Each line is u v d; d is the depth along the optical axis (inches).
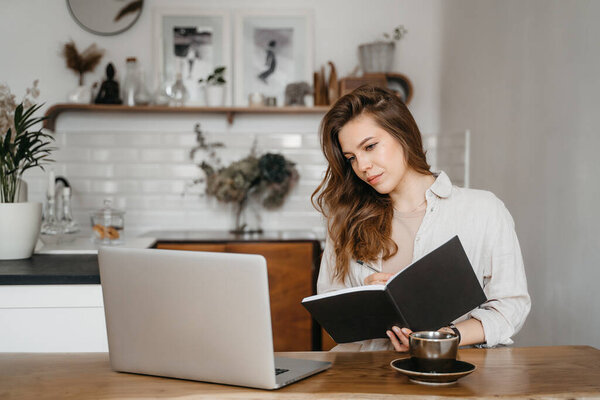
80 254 106.4
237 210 172.2
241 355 48.7
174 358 51.6
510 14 124.5
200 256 49.0
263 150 176.6
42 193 170.6
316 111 167.8
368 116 66.5
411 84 169.5
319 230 176.9
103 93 167.5
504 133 128.1
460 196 70.0
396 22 177.0
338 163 72.6
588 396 46.7
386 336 59.2
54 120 171.2
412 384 49.7
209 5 174.9
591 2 90.7
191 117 175.8
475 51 147.0
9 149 92.8
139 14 172.6
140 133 174.7
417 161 68.6
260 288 47.2
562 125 100.6
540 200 109.5
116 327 53.9
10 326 84.1
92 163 173.9
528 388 48.4
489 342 62.2
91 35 172.4
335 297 54.0
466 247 68.2
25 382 51.6
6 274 83.0
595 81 89.2
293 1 176.2
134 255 51.7
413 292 53.8
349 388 48.6
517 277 66.2
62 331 84.6
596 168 88.6
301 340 150.7
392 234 72.2
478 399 45.9
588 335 90.6
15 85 170.9
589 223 90.7
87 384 50.9
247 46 174.4
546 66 107.0
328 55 177.0
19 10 170.6
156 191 175.5
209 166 172.9
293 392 47.8
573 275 96.1
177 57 173.3
